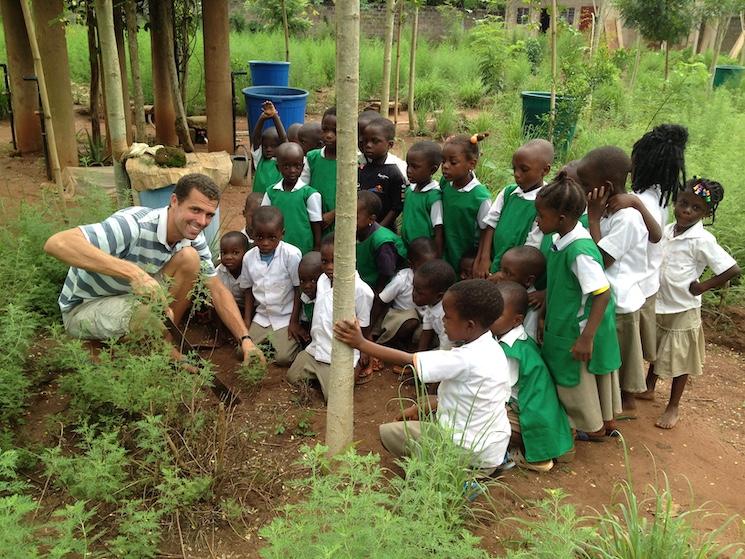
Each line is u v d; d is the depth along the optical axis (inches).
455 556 86.5
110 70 206.1
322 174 200.2
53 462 111.0
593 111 397.1
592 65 391.5
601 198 136.6
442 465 101.8
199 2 436.1
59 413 138.5
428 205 177.5
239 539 112.3
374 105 456.8
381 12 828.0
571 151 327.0
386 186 193.6
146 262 149.6
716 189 146.3
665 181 149.0
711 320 204.2
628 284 138.9
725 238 222.1
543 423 130.8
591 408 134.7
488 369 120.8
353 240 113.5
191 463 121.0
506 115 434.9
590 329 126.6
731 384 171.8
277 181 210.7
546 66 599.8
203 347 175.0
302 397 154.1
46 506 118.2
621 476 133.2
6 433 129.0
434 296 157.2
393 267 174.9
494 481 119.3
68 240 137.0
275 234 169.2
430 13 855.1
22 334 139.7
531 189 157.2
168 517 115.8
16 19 331.9
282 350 169.0
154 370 125.3
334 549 72.6
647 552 101.3
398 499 93.3
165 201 215.2
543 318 146.6
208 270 157.9
